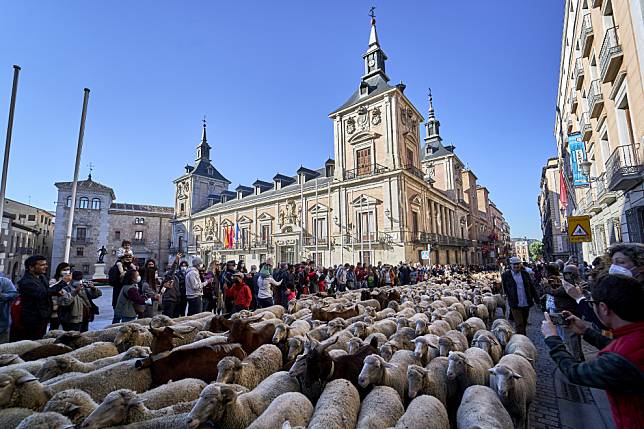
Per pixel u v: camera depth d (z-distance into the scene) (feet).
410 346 21.62
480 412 12.64
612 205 46.16
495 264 188.14
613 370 6.38
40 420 9.91
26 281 20.52
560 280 22.76
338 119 117.70
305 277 52.60
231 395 11.98
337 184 111.04
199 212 181.98
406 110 112.47
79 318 24.93
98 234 168.96
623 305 6.85
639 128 34.09
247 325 21.66
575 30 60.90
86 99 39.70
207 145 210.79
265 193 150.41
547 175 142.41
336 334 22.48
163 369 16.17
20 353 18.42
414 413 12.46
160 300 34.04
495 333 24.06
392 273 67.15
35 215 170.91
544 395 19.83
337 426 11.88
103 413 10.69
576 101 66.64
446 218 138.92
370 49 124.57
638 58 33.14
